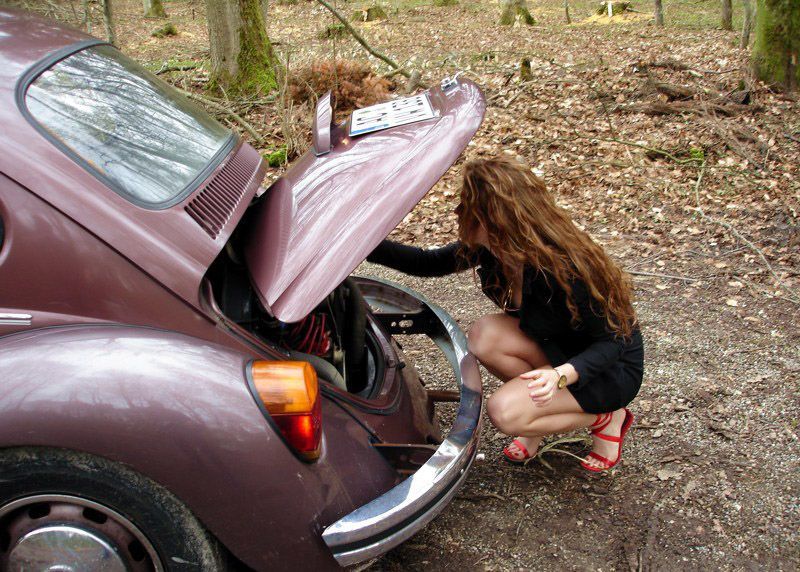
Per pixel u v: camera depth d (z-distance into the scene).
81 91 2.15
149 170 2.05
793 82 8.52
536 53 13.26
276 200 2.42
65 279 1.81
